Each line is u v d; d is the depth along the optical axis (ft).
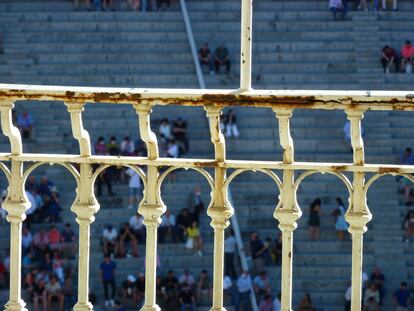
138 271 264.31
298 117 319.27
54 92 55.83
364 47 351.46
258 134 318.86
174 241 274.36
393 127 315.78
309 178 291.17
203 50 346.95
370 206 284.41
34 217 272.51
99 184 287.28
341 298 263.08
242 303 247.70
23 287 246.88
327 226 275.18
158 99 55.62
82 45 355.36
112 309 256.11
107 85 349.41
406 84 345.10
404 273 272.51
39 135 317.63
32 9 360.89
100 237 276.62
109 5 362.53
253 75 346.74
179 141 311.27
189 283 250.57
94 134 319.27
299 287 264.52
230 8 361.71
